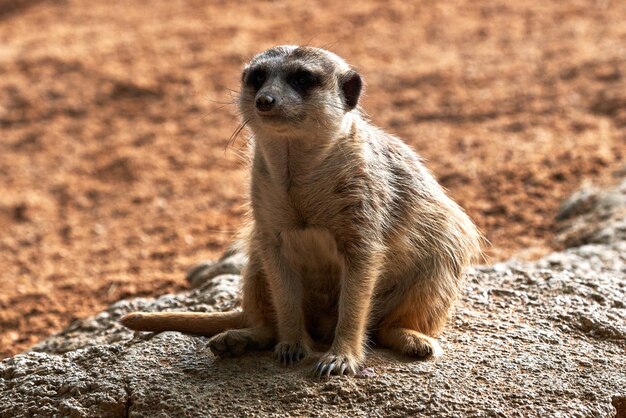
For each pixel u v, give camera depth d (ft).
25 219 49.52
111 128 60.49
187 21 77.66
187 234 45.39
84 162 56.13
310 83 22.27
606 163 45.93
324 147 21.99
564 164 46.65
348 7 77.36
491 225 41.68
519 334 23.54
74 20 80.84
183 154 56.03
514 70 62.08
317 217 22.30
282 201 22.43
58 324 35.58
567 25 69.26
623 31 66.33
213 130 58.95
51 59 70.74
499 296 26.08
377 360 22.11
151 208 49.42
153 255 43.01
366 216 22.06
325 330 24.25
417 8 76.13
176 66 68.39
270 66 22.76
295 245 23.03
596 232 36.63
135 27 77.41
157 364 22.24
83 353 23.20
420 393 20.36
